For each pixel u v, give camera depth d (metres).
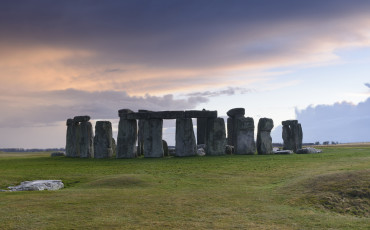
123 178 27.36
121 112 50.28
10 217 16.67
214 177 28.89
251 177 28.48
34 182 26.31
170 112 48.50
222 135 48.44
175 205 19.23
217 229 15.11
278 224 15.95
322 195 20.30
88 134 53.59
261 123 49.62
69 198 20.98
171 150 52.75
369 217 17.83
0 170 35.91
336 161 35.06
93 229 14.98
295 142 54.38
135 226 15.41
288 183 24.31
